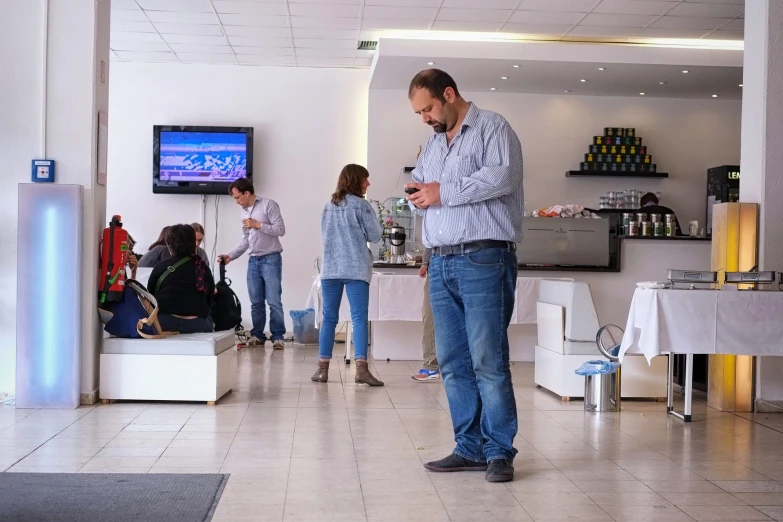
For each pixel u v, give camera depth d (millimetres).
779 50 5613
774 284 5273
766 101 5617
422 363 7715
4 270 5215
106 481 3395
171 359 5199
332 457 3908
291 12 7941
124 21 8336
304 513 3025
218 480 3443
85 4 5133
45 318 5008
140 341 5203
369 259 6266
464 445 3699
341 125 10266
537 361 6332
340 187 6211
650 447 4301
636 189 10148
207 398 5227
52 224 5000
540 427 4801
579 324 5746
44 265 5000
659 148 10195
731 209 5625
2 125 5129
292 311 9219
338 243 6184
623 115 10148
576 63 8586
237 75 10195
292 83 10234
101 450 3965
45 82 5117
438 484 3463
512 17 7910
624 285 8016
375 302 7410
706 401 5871
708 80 9266
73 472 3539
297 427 4602
